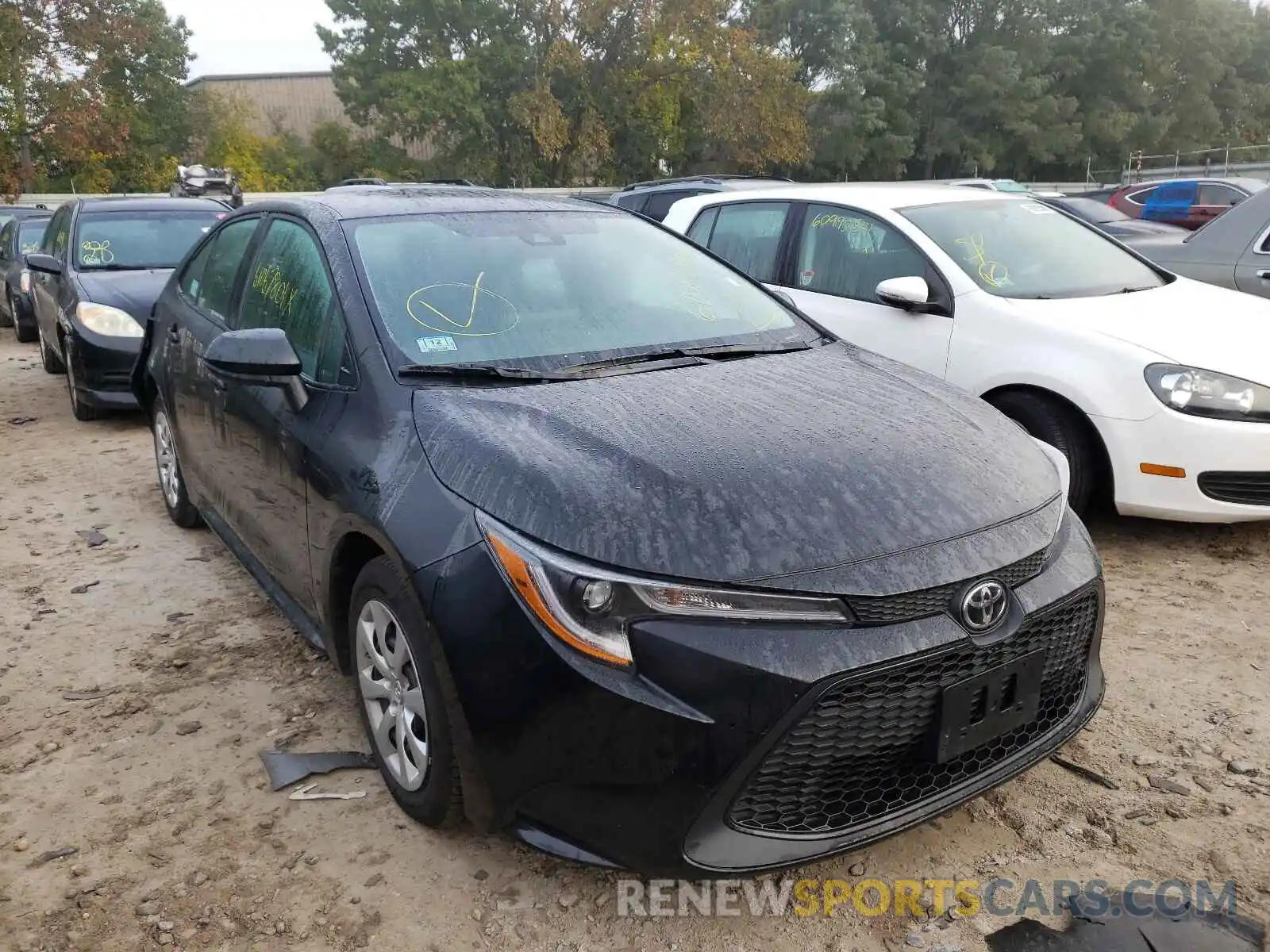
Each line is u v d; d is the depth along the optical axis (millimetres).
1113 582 4391
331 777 3104
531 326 3252
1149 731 3246
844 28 47750
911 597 2270
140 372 5293
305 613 3500
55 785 3111
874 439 2664
